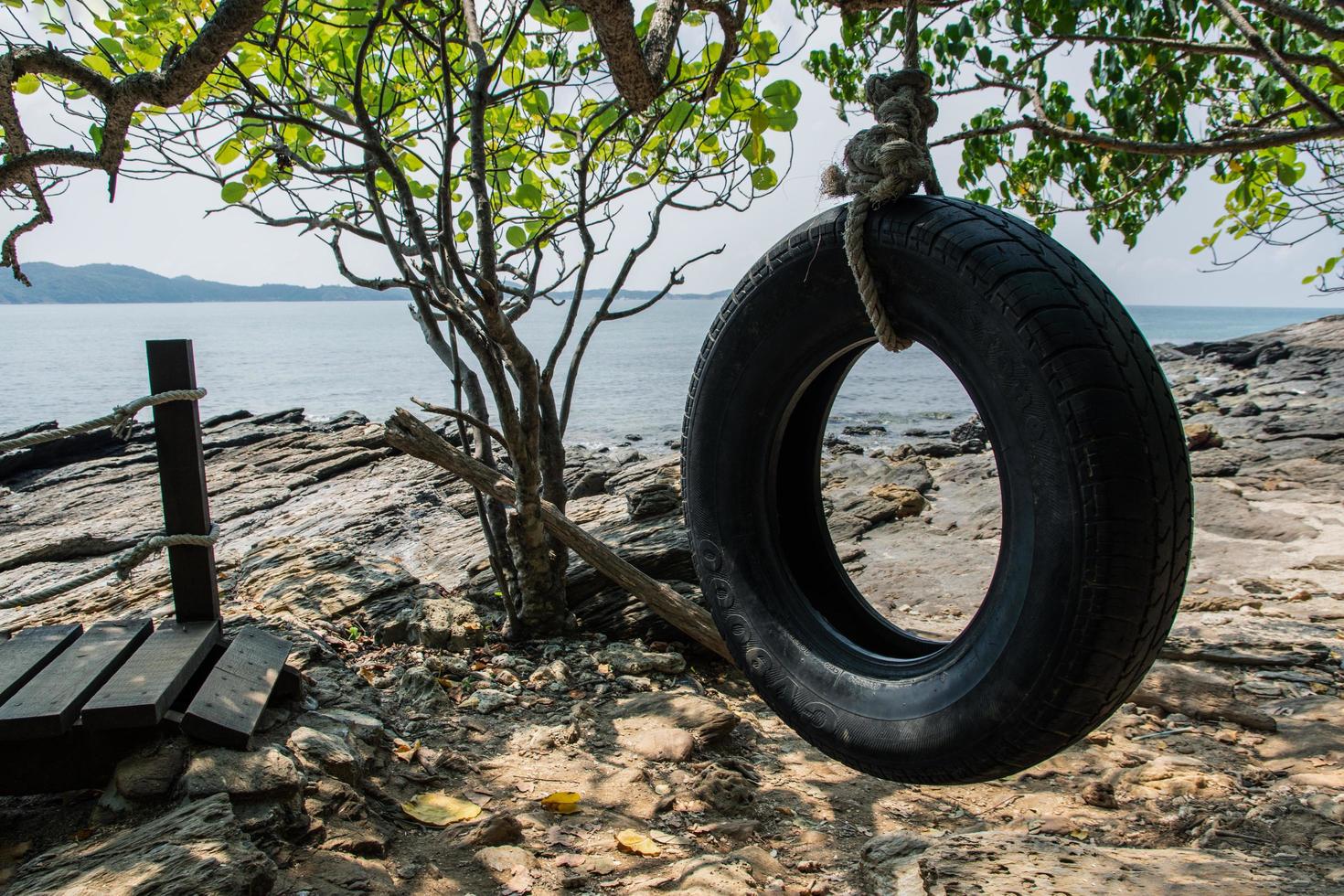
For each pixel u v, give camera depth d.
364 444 12.91
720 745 4.55
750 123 5.36
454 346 5.99
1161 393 1.91
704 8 3.14
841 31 5.78
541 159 5.97
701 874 3.18
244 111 4.71
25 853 3.14
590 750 4.36
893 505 10.27
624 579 5.45
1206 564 8.07
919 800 4.15
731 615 2.70
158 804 3.24
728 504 2.69
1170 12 4.91
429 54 5.45
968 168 6.43
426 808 3.70
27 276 3.05
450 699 4.78
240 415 16.09
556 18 4.83
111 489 11.14
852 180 2.22
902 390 37.91
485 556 7.51
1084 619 1.86
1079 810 4.01
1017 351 1.92
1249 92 5.76
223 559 7.05
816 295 2.38
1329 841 3.53
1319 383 20.56
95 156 2.87
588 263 5.59
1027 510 1.95
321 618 5.70
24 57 2.68
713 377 2.65
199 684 3.97
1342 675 5.48
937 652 2.32
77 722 3.42
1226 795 4.04
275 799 3.23
